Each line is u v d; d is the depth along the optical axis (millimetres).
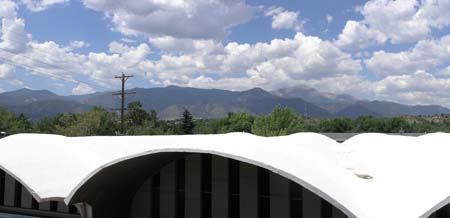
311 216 21984
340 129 126625
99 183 23578
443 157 21781
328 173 19953
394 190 19281
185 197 25781
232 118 122875
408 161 22125
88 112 95188
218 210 24609
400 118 124000
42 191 26109
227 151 19328
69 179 27438
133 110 126125
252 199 23562
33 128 118562
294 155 20641
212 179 24891
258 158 18797
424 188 18703
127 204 27578
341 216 21297
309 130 130125
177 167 26188
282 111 84750
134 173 25203
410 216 17031
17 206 31250
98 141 32344
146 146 28797
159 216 26656
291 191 22562
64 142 31453
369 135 28469
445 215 20734
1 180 32062
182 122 129875
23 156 28453
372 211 17641
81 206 25375
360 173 21750
